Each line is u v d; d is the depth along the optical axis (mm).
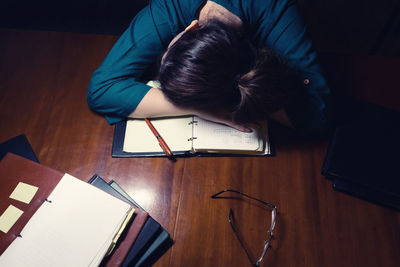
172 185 911
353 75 1044
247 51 764
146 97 945
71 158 954
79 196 809
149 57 1015
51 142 979
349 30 2008
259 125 939
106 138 986
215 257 815
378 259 811
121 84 968
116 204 798
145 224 816
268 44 952
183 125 971
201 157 949
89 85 1017
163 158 947
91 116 1022
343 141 914
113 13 2105
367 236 837
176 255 818
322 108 923
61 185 823
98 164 945
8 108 1040
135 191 903
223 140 927
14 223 781
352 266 804
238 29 922
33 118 1021
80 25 2047
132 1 2156
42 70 1111
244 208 875
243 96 724
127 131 975
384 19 2033
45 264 733
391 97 1003
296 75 901
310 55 917
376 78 1034
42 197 812
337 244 828
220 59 700
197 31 761
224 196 893
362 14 2068
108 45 1159
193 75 708
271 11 907
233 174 923
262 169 930
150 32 992
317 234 841
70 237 760
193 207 880
